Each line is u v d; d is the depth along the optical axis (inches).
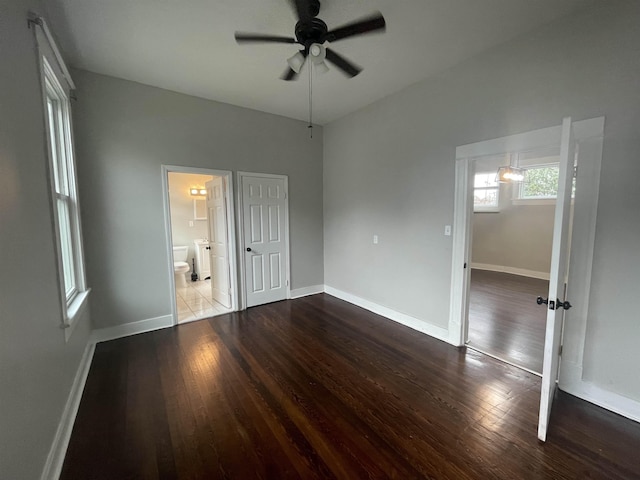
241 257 157.6
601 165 76.9
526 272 244.1
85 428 71.7
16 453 45.1
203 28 87.5
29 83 60.9
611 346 77.5
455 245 114.3
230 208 151.4
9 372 44.4
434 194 121.0
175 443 67.2
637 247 72.7
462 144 109.2
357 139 157.9
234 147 150.1
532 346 114.4
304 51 78.7
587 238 80.1
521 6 78.0
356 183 161.2
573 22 80.0
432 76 118.0
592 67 77.3
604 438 67.8
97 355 108.3
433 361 103.7
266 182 163.5
